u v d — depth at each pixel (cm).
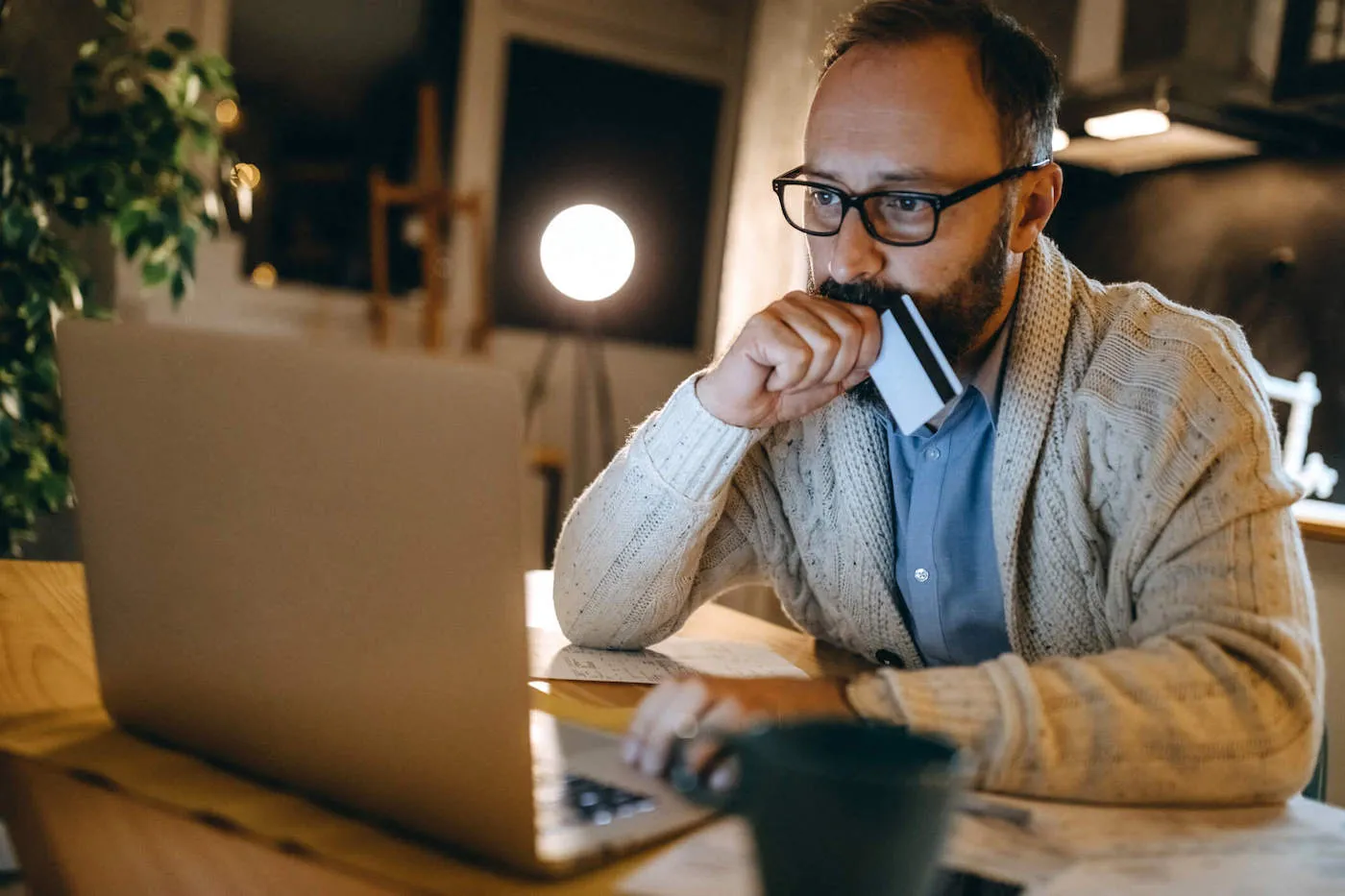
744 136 341
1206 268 279
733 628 133
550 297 458
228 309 393
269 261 408
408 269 437
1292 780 77
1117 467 104
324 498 60
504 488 53
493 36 438
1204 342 105
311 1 407
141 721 74
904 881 39
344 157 423
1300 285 259
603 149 464
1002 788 74
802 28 317
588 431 465
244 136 400
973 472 113
